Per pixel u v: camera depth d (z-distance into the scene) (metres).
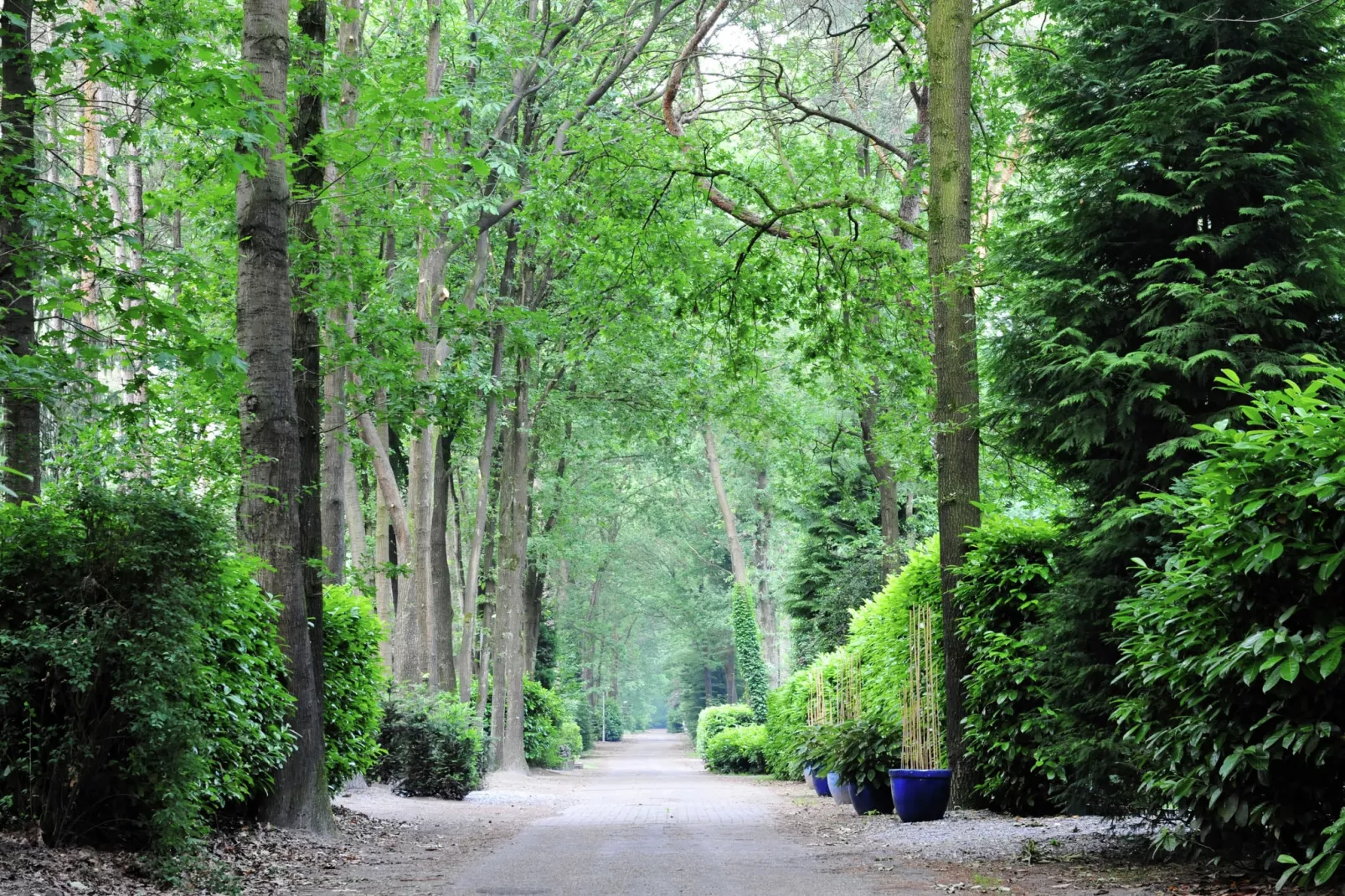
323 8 12.80
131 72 8.35
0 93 10.05
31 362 7.98
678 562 60.25
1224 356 9.37
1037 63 11.58
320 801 10.80
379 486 21.83
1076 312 10.59
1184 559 6.80
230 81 8.33
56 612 7.65
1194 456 9.74
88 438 11.41
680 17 23.72
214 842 9.03
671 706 122.75
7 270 9.90
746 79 21.52
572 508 34.50
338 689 12.33
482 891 7.39
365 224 15.19
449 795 19.16
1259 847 7.04
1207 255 10.30
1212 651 6.24
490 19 19.98
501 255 26.58
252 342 10.70
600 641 62.72
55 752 7.32
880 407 22.14
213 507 8.38
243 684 9.22
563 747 39.66
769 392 26.38
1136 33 10.89
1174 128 10.05
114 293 8.55
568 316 23.98
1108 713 9.67
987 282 12.17
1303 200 9.96
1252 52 10.40
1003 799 12.20
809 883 7.54
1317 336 10.12
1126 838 8.73
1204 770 6.49
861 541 29.59
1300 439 5.86
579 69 22.02
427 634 21.88
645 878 7.99
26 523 7.64
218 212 13.86
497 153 19.41
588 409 28.39
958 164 13.80
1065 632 10.12
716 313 18.22
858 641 18.33
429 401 15.37
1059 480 11.34
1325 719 5.96
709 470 46.53
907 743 13.76
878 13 18.66
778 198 19.73
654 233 18.59
